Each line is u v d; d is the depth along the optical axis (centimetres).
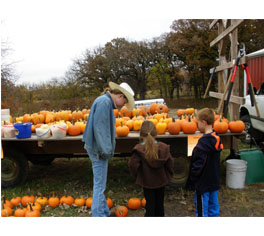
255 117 584
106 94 273
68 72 1986
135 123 383
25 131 361
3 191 393
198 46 1692
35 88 1614
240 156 393
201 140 265
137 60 1978
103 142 256
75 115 459
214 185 267
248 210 314
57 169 516
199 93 2105
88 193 380
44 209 339
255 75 638
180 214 312
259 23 1373
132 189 394
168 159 259
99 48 2080
